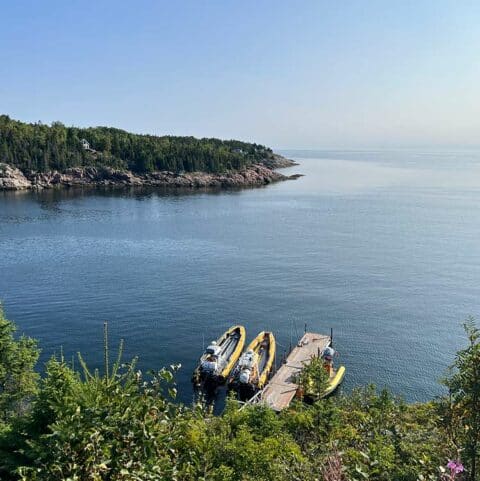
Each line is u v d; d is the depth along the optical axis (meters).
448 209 147.50
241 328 56.84
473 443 13.27
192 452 12.34
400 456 16.17
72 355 50.69
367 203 163.62
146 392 10.67
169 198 179.38
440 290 70.25
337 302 66.06
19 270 79.56
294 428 25.00
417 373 47.81
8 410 27.91
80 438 9.51
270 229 117.44
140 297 67.62
